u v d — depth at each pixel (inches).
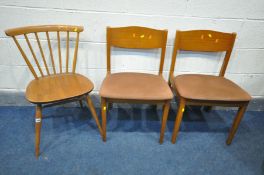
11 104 68.6
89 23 56.1
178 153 55.1
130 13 55.4
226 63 59.9
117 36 55.2
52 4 52.7
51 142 55.7
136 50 61.1
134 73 58.4
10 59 60.1
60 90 48.9
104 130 54.6
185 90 50.5
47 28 50.9
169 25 57.7
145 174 48.7
